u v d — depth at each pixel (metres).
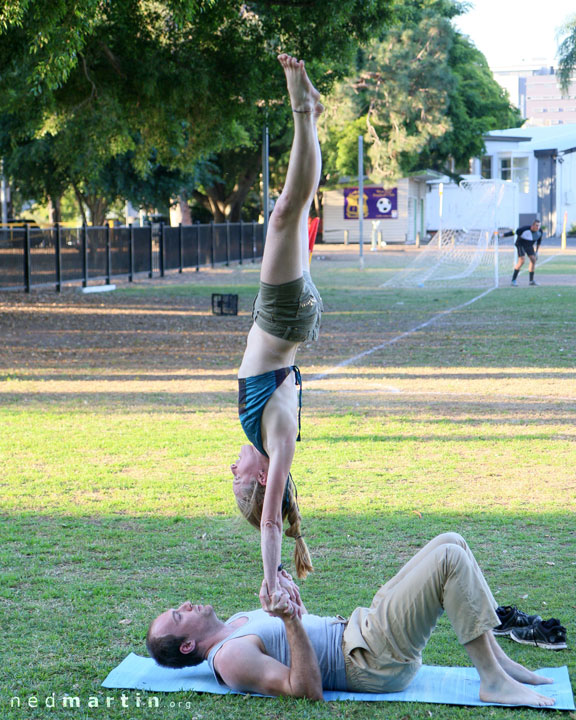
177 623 5.18
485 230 52.03
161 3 24.88
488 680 5.03
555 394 14.97
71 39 18.59
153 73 26.78
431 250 62.09
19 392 15.55
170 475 10.16
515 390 15.38
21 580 7.04
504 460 10.71
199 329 24.89
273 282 4.77
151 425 12.79
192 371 17.91
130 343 22.09
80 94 28.73
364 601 6.50
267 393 4.90
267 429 4.93
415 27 66.62
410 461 10.71
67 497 9.33
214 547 7.84
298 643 4.96
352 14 26.44
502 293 34.44
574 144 91.19
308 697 4.98
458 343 21.36
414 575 4.99
